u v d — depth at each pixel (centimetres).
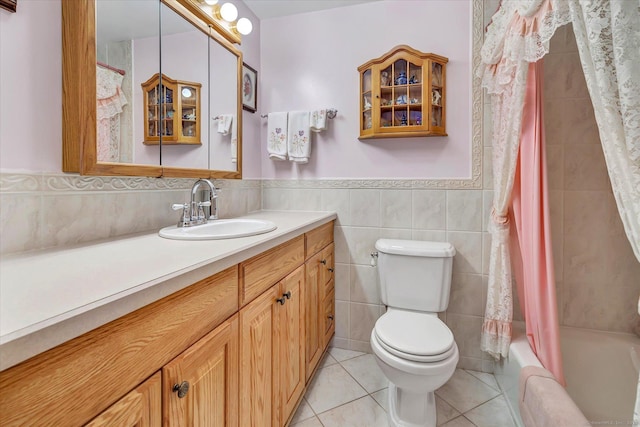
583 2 80
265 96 223
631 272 162
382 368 133
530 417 110
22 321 42
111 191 112
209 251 87
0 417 39
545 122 170
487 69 157
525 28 119
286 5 205
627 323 163
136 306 57
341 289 210
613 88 78
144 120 119
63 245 95
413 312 171
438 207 190
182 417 70
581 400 145
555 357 129
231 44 175
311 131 212
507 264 156
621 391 144
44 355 43
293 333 137
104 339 52
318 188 213
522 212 143
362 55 202
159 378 64
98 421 51
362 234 205
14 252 83
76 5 93
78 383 48
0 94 80
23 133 85
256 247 101
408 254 173
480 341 185
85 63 94
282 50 219
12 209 83
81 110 94
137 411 58
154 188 131
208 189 162
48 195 91
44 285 57
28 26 86
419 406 134
